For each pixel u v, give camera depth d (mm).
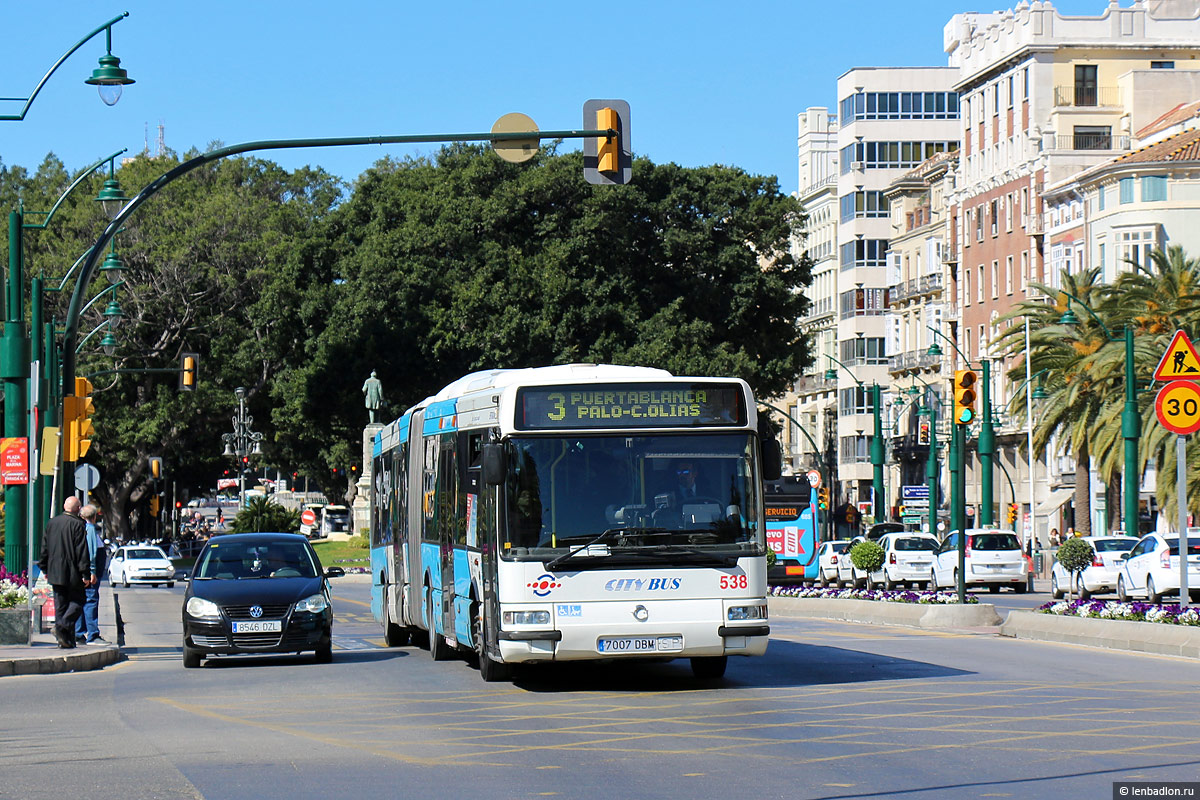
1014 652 31656
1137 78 115312
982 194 128625
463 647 28594
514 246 100000
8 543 37688
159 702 23656
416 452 32969
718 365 96312
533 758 17094
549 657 23250
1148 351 73562
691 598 23500
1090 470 106500
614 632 23266
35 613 36844
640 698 23047
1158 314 78938
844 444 171250
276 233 113062
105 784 15602
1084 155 114938
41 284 41469
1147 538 54406
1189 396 31594
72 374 36625
